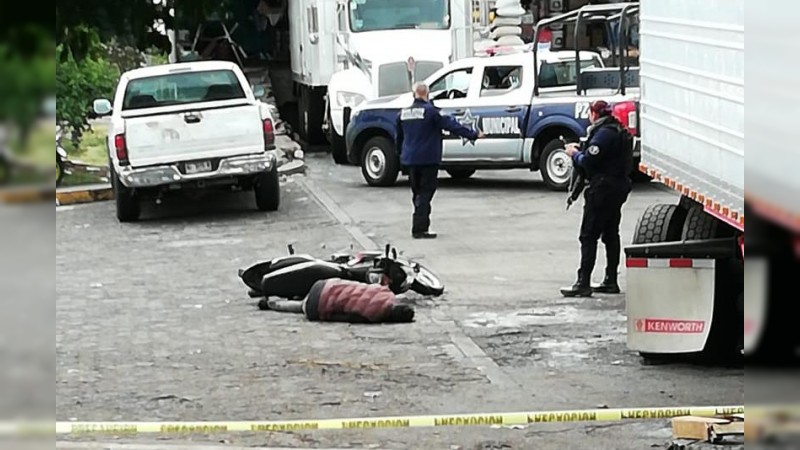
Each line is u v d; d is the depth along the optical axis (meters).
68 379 11.08
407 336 12.67
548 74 24.69
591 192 14.32
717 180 9.70
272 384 10.84
